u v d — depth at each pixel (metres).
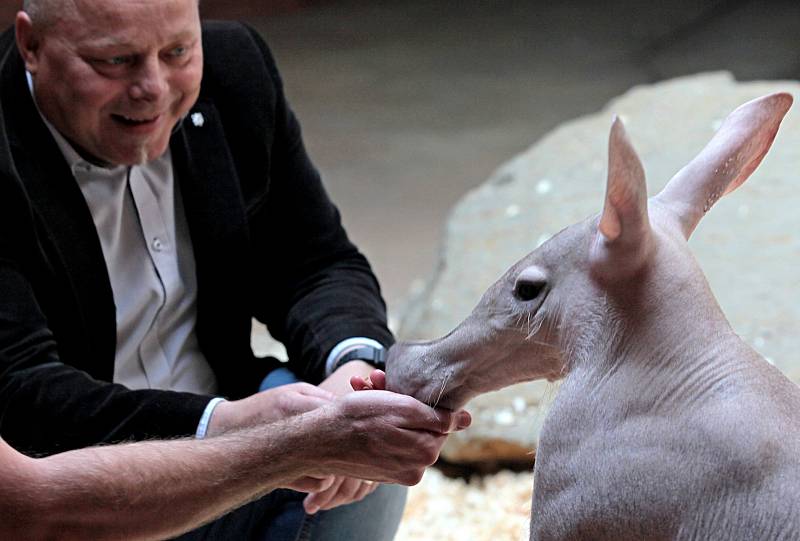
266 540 3.43
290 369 3.74
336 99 11.73
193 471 2.75
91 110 3.16
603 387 2.48
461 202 6.69
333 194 9.32
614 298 2.51
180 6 3.12
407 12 15.05
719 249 5.91
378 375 2.93
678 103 7.28
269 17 14.73
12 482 2.57
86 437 3.18
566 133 7.16
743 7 14.84
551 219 6.32
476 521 4.85
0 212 3.22
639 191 2.35
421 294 6.26
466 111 11.32
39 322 3.26
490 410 5.16
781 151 6.57
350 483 3.27
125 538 2.72
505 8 15.25
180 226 3.57
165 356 3.58
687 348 2.45
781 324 5.37
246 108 3.64
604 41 13.70
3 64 3.32
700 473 2.33
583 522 2.44
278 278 3.87
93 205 3.39
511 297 2.66
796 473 2.28
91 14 3.07
